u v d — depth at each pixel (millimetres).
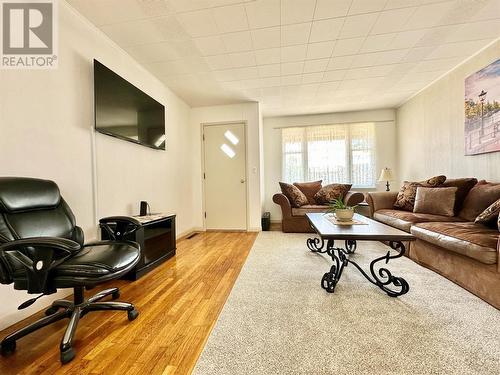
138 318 1585
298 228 4293
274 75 3385
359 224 2285
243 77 3432
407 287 1806
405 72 3383
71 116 2008
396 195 3764
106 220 1785
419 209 3086
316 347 1260
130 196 2754
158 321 1546
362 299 1784
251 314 1605
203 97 4188
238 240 3803
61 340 1315
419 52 2848
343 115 5254
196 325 1493
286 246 3377
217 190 4613
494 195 2414
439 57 2977
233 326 1471
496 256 1633
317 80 3586
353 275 2264
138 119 2791
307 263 2635
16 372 1132
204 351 1251
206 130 4621
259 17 2191
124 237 1833
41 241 1112
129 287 2080
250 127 4500
